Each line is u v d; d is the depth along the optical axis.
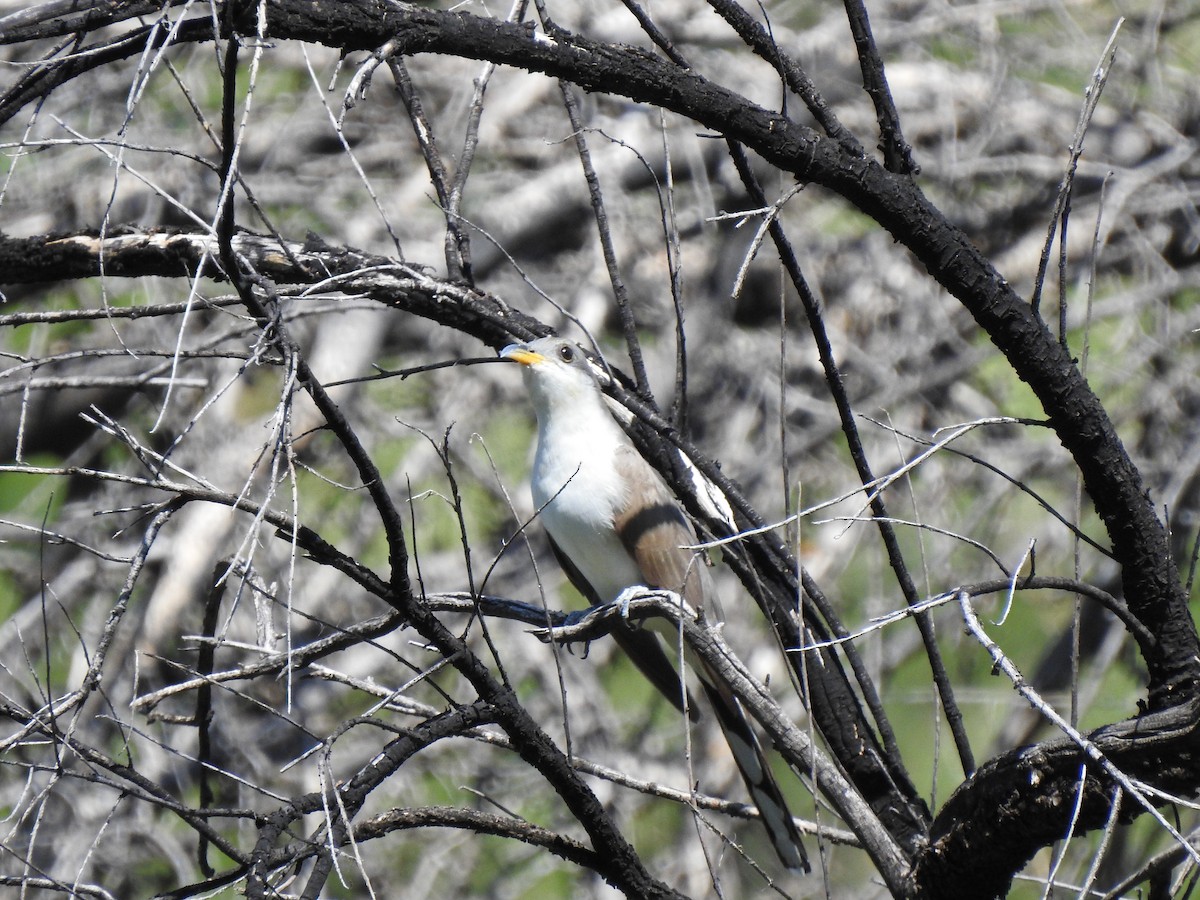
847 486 14.67
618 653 14.75
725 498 8.32
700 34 16.02
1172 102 16.89
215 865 12.22
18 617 13.23
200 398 13.77
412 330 15.21
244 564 5.00
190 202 14.13
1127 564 6.65
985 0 17.22
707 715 13.84
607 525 9.45
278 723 13.06
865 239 16.22
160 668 12.91
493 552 14.41
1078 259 15.73
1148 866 6.33
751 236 15.58
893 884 6.76
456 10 7.49
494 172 15.85
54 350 14.09
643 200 16.23
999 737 13.66
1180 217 16.41
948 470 14.87
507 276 15.71
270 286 5.76
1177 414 14.75
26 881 5.76
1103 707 13.41
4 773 12.35
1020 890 9.67
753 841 12.74
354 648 13.47
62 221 14.12
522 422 15.13
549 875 13.82
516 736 6.30
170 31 5.14
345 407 14.52
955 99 16.62
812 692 7.54
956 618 14.06
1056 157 16.41
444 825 6.54
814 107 6.86
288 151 15.50
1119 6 17.16
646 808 13.73
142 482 5.73
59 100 14.24
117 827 12.06
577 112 8.21
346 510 14.30
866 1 17.06
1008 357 6.77
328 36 6.02
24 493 14.36
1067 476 14.80
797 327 15.84
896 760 7.44
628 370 15.30
